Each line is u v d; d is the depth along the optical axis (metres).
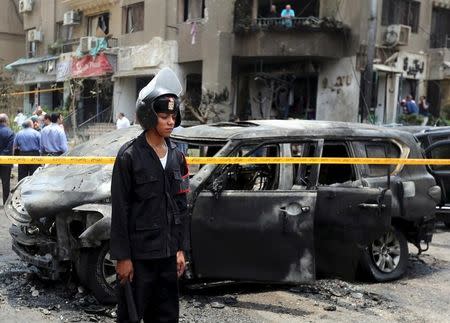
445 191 8.34
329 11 19.84
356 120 19.20
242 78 21.72
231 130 5.25
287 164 5.12
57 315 4.38
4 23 32.78
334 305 4.95
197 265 4.67
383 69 19.61
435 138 8.84
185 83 22.09
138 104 2.97
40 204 4.61
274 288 5.35
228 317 4.52
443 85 21.81
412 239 6.18
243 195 4.79
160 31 22.20
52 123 10.52
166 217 2.99
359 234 5.32
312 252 4.85
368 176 5.67
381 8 19.83
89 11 26.58
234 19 20.09
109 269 4.64
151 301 3.09
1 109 26.22
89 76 24.81
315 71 20.22
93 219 4.59
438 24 22.16
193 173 5.50
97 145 5.96
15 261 5.92
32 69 29.70
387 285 5.73
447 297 5.41
